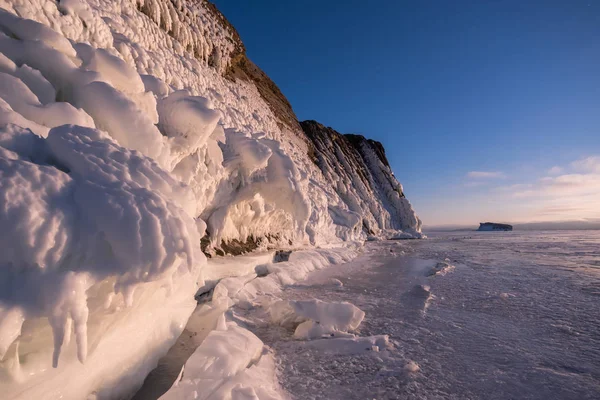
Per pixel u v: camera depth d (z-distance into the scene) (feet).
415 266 34.50
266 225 32.14
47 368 5.48
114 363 7.20
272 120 61.52
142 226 5.63
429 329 14.39
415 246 66.64
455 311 17.35
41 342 5.32
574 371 10.67
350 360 11.06
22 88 7.90
